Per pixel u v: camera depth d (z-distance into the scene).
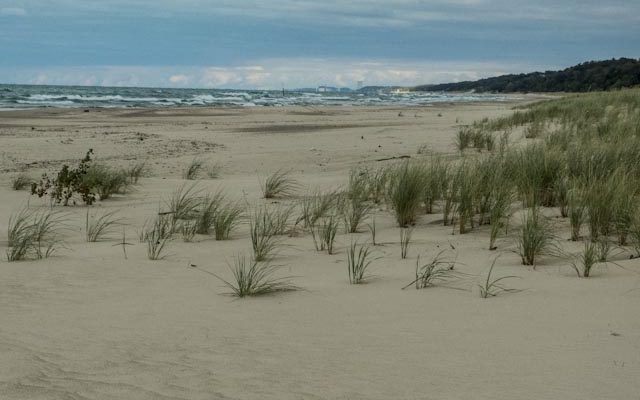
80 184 10.02
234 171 13.91
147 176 13.00
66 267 5.68
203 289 4.86
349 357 3.21
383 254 5.99
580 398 2.57
